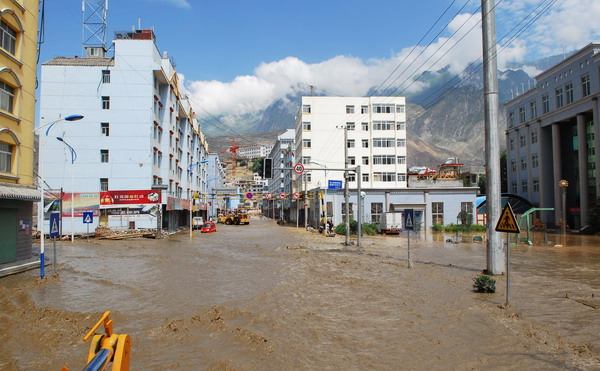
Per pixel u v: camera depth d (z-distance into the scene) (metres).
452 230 47.38
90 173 38.94
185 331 8.56
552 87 50.62
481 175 70.12
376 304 11.04
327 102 65.56
